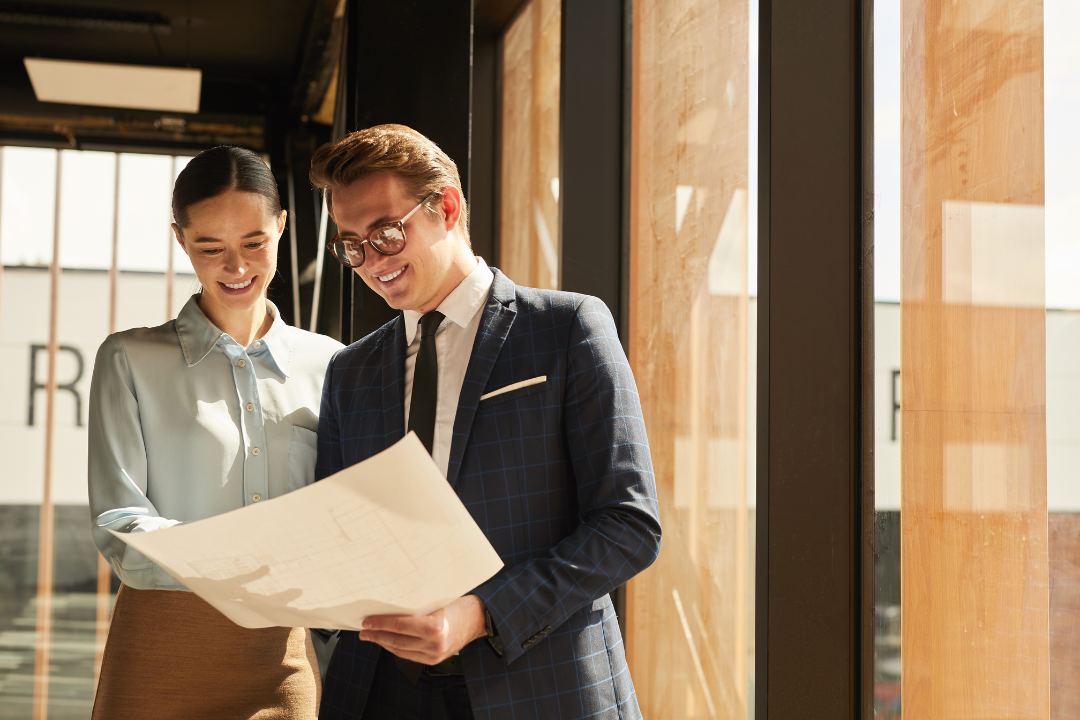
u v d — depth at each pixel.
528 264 3.09
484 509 1.10
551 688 1.06
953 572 1.14
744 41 1.63
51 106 5.08
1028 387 1.02
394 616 0.93
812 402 1.35
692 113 1.87
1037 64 1.01
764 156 1.38
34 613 5.09
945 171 1.17
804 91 1.37
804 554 1.34
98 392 1.32
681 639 1.91
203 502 1.33
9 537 5.08
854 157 1.37
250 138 5.35
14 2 4.48
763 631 1.34
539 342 1.16
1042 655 1.00
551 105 2.79
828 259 1.36
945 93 1.17
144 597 1.28
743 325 1.62
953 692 1.14
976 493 1.10
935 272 1.19
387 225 1.14
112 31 4.82
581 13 2.20
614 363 1.14
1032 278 1.01
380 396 1.24
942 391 1.17
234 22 4.69
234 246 1.34
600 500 1.08
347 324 2.21
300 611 0.94
